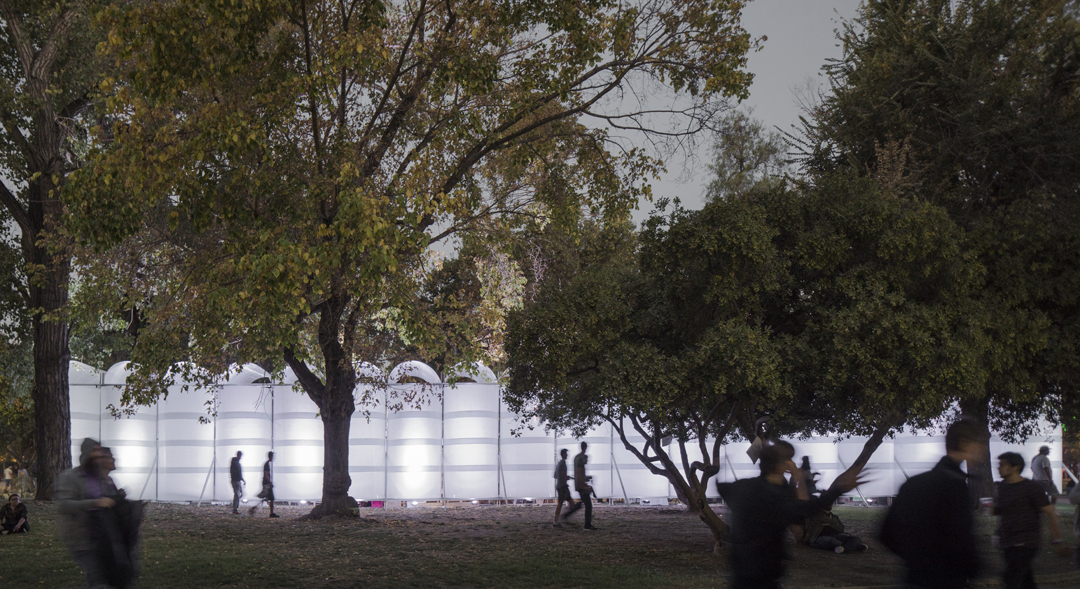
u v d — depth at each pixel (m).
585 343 13.40
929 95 20.66
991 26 20.20
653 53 17.53
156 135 13.93
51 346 22.44
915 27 21.33
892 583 11.17
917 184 18.67
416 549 15.05
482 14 15.53
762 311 13.62
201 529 17.69
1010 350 13.60
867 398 12.78
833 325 12.50
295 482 24.03
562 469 19.73
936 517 4.93
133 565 7.75
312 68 14.54
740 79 16.50
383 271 14.06
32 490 33.25
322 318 18.69
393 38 18.19
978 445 5.06
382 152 17.62
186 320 18.39
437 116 17.69
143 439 24.22
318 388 20.98
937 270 13.27
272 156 14.80
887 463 25.86
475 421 24.64
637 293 14.73
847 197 13.89
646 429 25.58
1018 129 19.12
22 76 22.80
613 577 11.98
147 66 13.51
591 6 16.44
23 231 22.64
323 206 15.38
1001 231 15.05
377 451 24.38
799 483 9.31
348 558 13.76
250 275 13.87
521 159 19.92
